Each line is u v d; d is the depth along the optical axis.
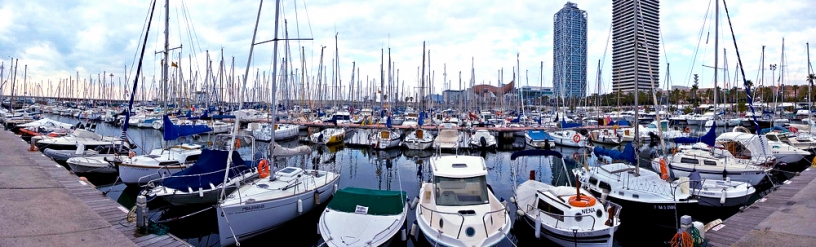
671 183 15.23
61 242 10.20
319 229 12.62
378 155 34.12
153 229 11.70
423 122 49.78
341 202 13.48
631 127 41.91
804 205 14.55
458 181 13.85
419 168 28.41
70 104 90.88
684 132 41.53
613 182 16.23
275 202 13.69
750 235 11.88
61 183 16.39
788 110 73.69
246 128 43.31
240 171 17.02
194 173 15.62
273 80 15.75
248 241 13.55
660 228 14.91
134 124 53.38
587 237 12.39
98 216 12.41
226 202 13.02
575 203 13.31
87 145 26.12
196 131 22.28
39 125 36.47
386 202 13.33
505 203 15.16
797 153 25.38
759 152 23.30
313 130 44.62
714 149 23.58
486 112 76.56
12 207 12.55
